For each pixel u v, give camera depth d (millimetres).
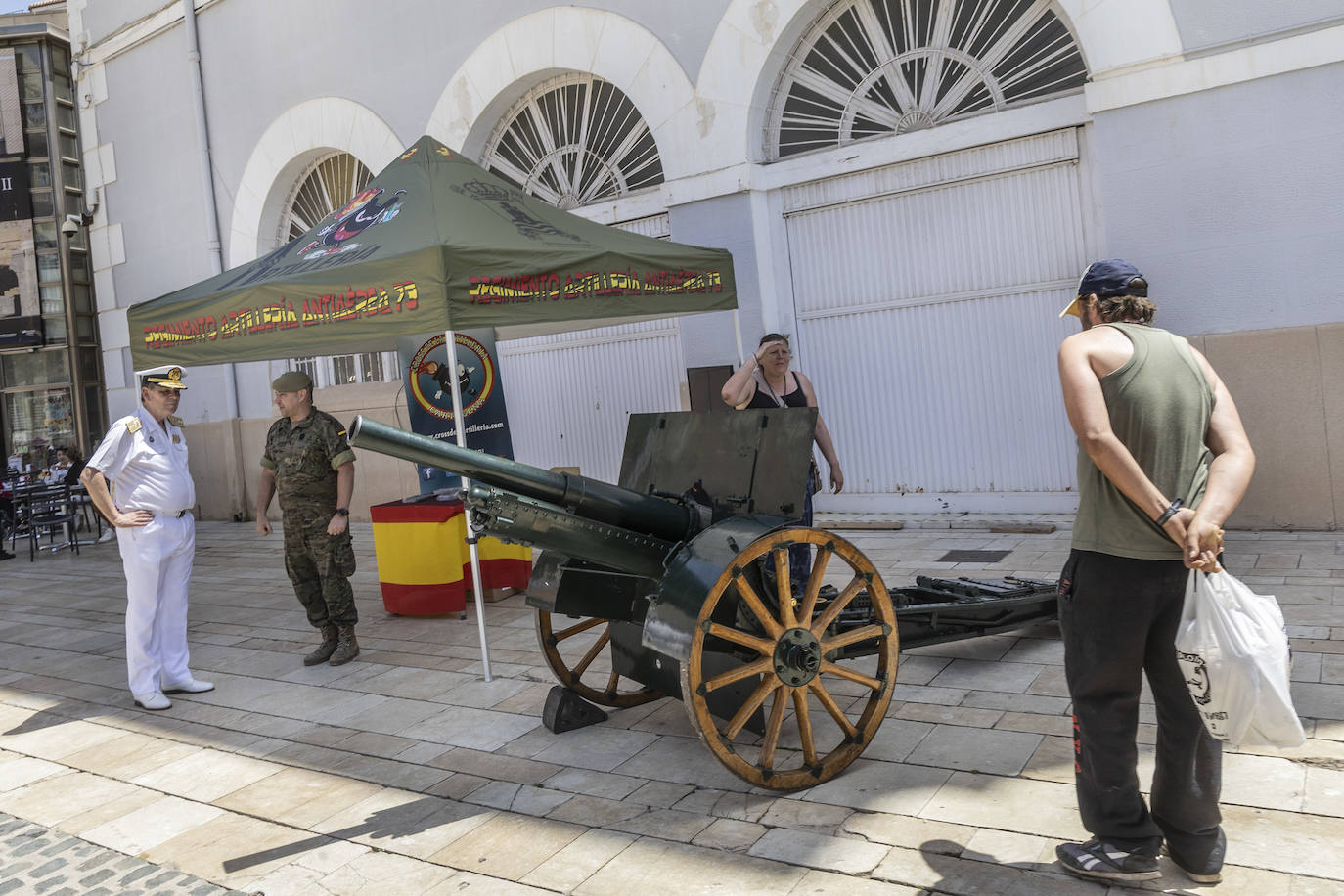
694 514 3820
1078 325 7496
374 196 5828
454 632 6184
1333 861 2664
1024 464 7855
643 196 9508
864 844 3012
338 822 3555
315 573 5730
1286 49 6250
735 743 3930
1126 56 6793
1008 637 5012
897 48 8180
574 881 2955
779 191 8766
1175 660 2529
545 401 10742
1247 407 6609
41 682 5957
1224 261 6609
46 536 13789
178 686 5379
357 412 11891
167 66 13406
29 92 18797
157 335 5902
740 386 4844
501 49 10055
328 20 11570
